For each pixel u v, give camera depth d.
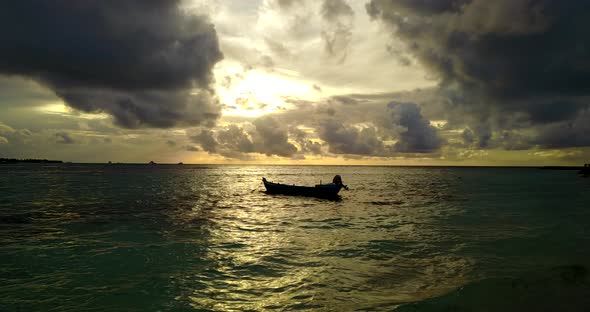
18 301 7.95
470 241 14.37
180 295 8.38
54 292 8.52
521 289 8.61
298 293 8.56
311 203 29.97
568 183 60.84
